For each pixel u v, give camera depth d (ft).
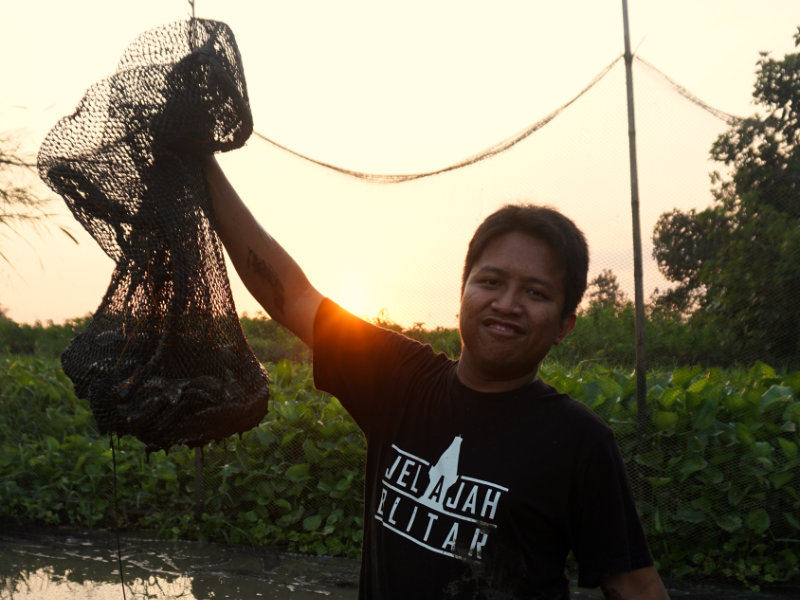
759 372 19.30
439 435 4.89
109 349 5.65
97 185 5.41
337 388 5.57
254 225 5.89
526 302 4.77
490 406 4.83
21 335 42.14
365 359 5.47
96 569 16.42
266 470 18.51
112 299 5.80
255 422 5.95
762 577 15.89
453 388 4.99
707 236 19.57
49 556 17.19
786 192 19.15
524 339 4.76
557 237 4.82
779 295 20.83
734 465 16.56
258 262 5.82
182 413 5.44
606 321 27.71
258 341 33.96
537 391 4.87
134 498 19.84
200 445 5.76
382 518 4.96
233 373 5.83
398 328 21.83
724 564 16.44
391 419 5.21
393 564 4.78
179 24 5.84
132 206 5.40
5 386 23.97
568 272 4.84
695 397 16.97
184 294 5.47
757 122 17.71
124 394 5.35
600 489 4.63
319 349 5.60
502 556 4.57
